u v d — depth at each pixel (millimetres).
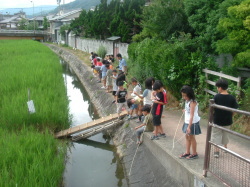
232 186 4312
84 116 13273
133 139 8672
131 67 15055
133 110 10086
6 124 9078
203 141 6852
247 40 7633
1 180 5516
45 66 18953
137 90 9102
